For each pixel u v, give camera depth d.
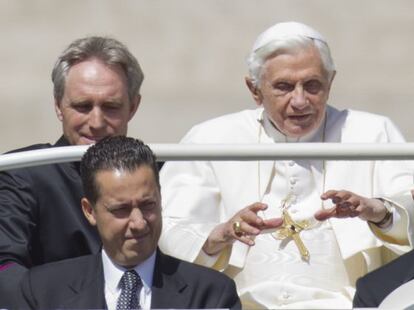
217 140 22.45
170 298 17.77
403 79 42.19
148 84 42.59
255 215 19.58
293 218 21.59
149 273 17.84
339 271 21.19
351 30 44.12
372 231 20.66
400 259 18.78
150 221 17.59
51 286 17.92
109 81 20.91
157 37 44.50
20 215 20.83
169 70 43.31
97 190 17.56
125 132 21.20
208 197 21.97
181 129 40.41
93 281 17.88
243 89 42.44
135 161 17.56
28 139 40.66
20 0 45.53
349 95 41.50
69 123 20.98
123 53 21.06
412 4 44.88
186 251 21.03
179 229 21.38
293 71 20.97
